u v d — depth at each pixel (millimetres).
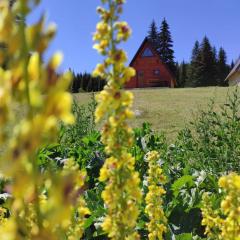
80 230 2432
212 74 70875
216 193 6016
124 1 2139
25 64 913
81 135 8953
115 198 2246
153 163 3365
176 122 16203
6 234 1018
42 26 917
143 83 51906
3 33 919
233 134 6891
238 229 2523
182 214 5395
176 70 78375
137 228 4648
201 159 7023
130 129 2229
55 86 855
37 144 835
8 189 892
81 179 2367
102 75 2150
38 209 1062
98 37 2133
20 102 894
